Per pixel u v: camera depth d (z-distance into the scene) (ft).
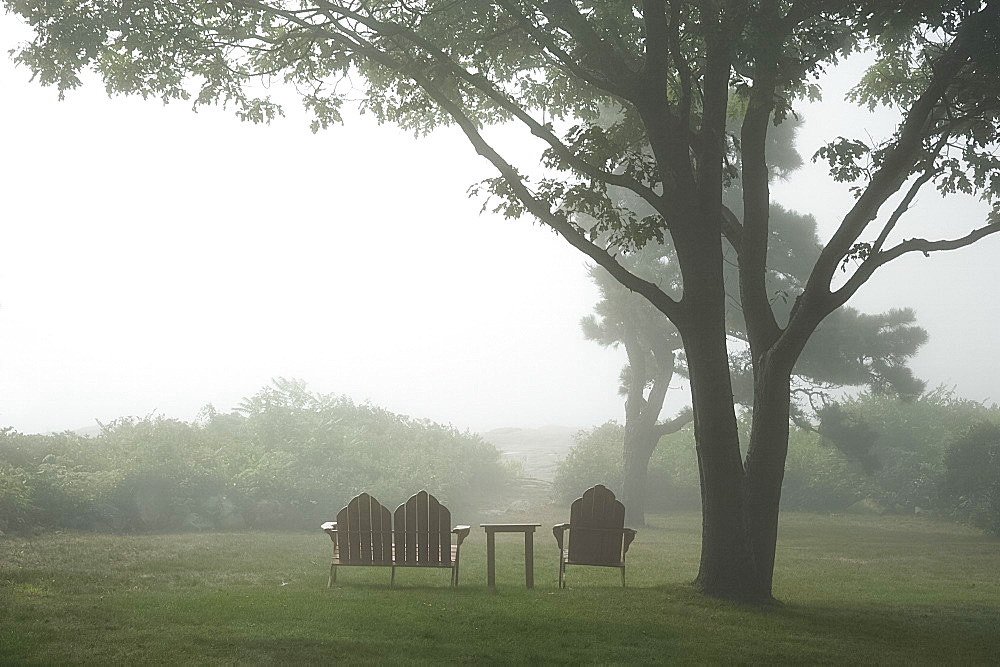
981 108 33.06
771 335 32.68
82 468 50.93
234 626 21.38
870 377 75.61
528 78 41.04
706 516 31.35
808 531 69.10
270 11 33.71
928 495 85.20
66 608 22.59
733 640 22.72
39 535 41.27
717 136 31.65
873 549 54.85
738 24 28.66
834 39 31.24
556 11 30.12
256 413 66.59
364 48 33.63
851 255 31.37
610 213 32.32
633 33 33.78
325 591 28.02
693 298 31.24
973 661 21.57
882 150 32.22
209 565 33.71
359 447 67.62
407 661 18.48
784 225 72.02
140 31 32.30
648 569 40.14
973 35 28.17
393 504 60.54
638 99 31.53
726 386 31.24
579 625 23.39
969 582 40.06
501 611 24.95
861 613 28.96
